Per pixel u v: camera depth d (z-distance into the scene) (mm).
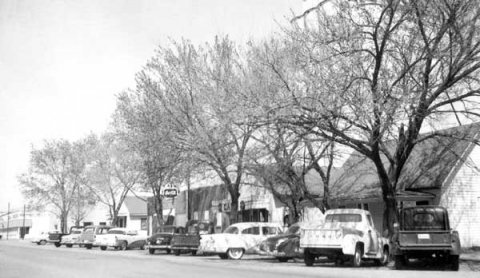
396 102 19062
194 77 30906
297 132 21734
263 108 20812
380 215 29594
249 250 25891
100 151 53750
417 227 18344
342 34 20250
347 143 21844
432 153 28203
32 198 64875
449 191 26844
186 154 30906
